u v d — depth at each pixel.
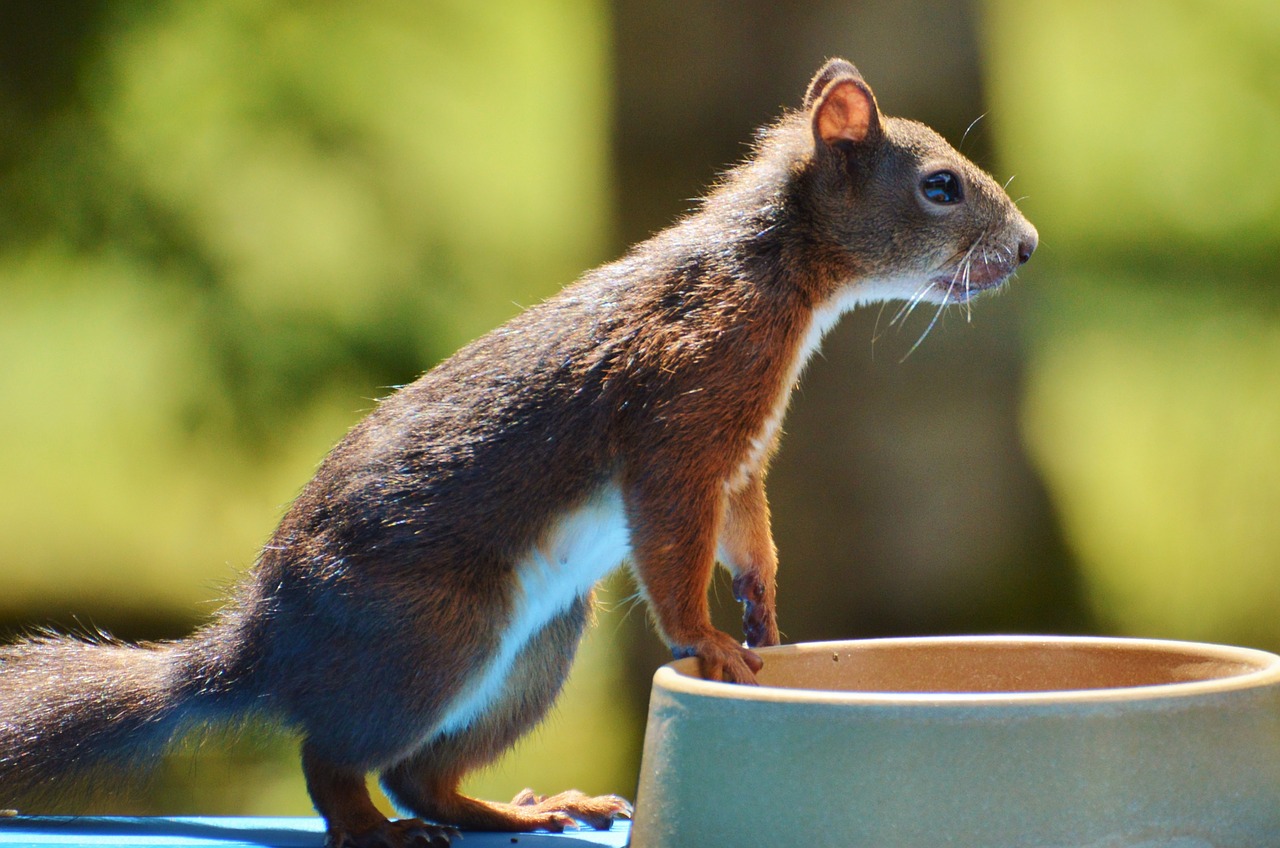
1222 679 3.62
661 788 3.80
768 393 5.99
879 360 11.81
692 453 5.73
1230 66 21.16
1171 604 16.50
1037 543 12.04
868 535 11.74
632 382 5.79
